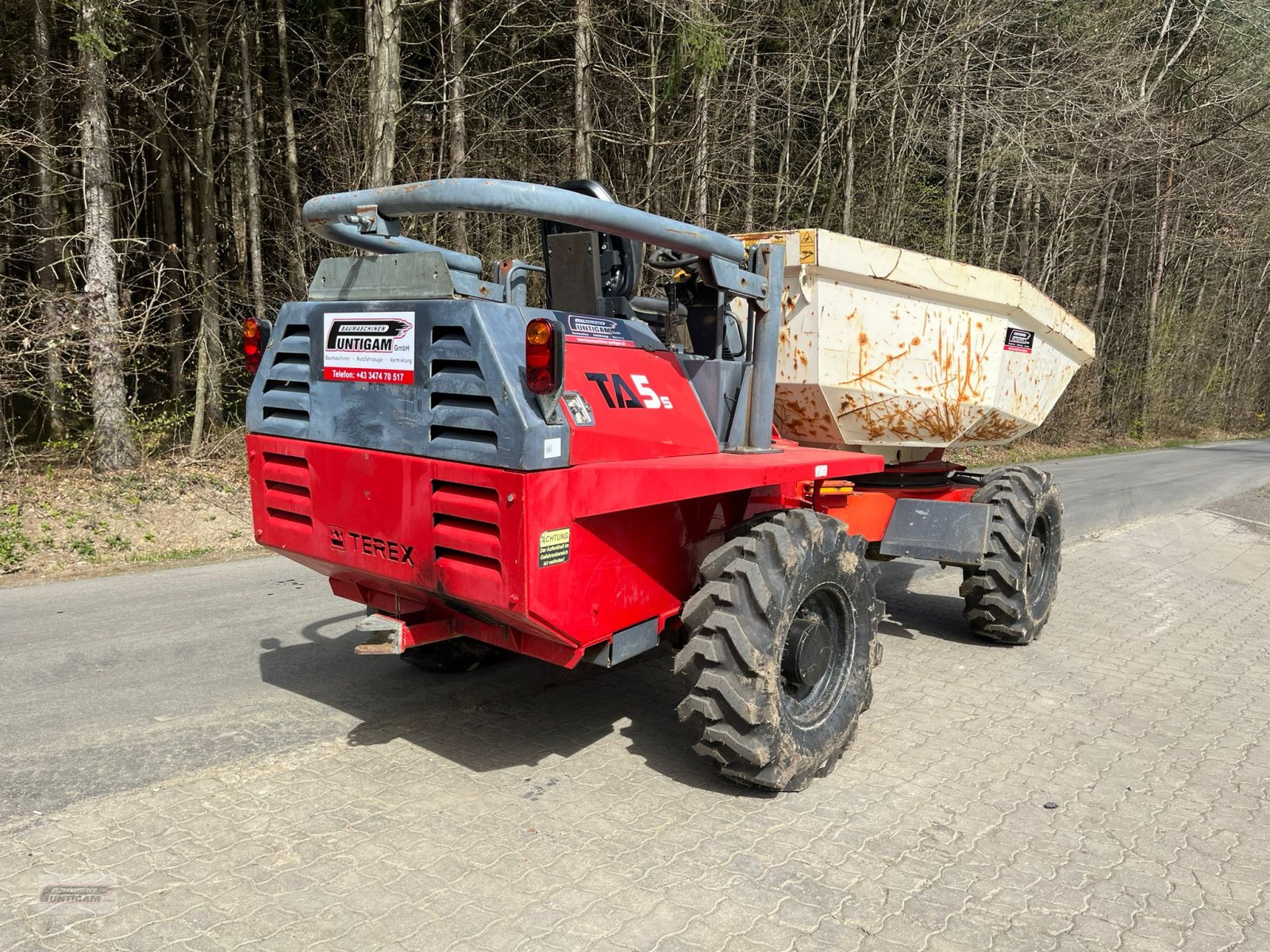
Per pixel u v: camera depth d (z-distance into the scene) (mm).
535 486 3041
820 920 2934
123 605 6652
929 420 5531
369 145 11711
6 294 11586
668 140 15961
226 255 17234
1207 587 8242
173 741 4188
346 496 3625
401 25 14289
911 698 5102
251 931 2771
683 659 3615
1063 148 21328
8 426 13008
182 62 16078
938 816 3701
